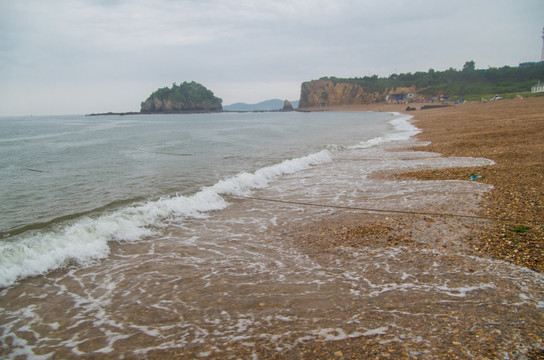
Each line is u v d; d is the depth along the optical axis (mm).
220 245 6809
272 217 8586
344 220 7961
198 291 4953
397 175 12570
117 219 7906
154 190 11195
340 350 3496
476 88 125000
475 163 13586
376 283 4914
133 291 5035
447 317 3965
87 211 8875
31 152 22203
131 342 3848
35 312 4551
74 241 6766
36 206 9414
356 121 61812
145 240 7188
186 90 197750
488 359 3234
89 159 18562
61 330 4133
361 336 3711
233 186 11391
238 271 5574
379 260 5695
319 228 7535
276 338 3770
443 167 13391
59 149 23781
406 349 3447
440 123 36625
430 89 144250
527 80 117625
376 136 29906
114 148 23906
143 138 32469
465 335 3617
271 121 73875
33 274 5656
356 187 11297
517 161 12883
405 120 50875
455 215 7609
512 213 7355
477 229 6664
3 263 5789
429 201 8883
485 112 44250
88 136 36531
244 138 31000
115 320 4309
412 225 7219
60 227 7691
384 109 135125
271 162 16734
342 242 6617
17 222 8062
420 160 15750
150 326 4141
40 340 3951
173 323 4180
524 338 3514
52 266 5914
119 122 84062
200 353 3590
